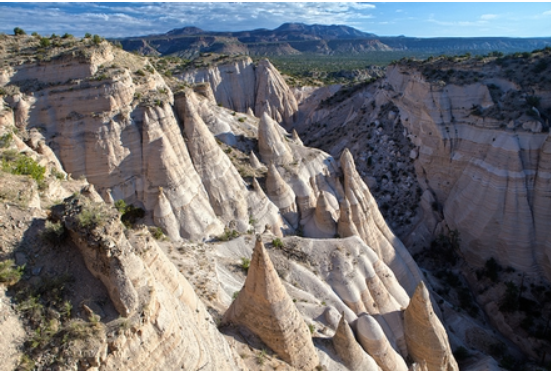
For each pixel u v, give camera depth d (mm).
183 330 14602
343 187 45406
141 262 13836
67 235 13883
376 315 30109
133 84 33500
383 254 41812
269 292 19406
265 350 19797
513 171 46312
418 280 43375
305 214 41750
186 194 32938
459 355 36375
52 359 11367
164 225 31234
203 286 24672
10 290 12445
